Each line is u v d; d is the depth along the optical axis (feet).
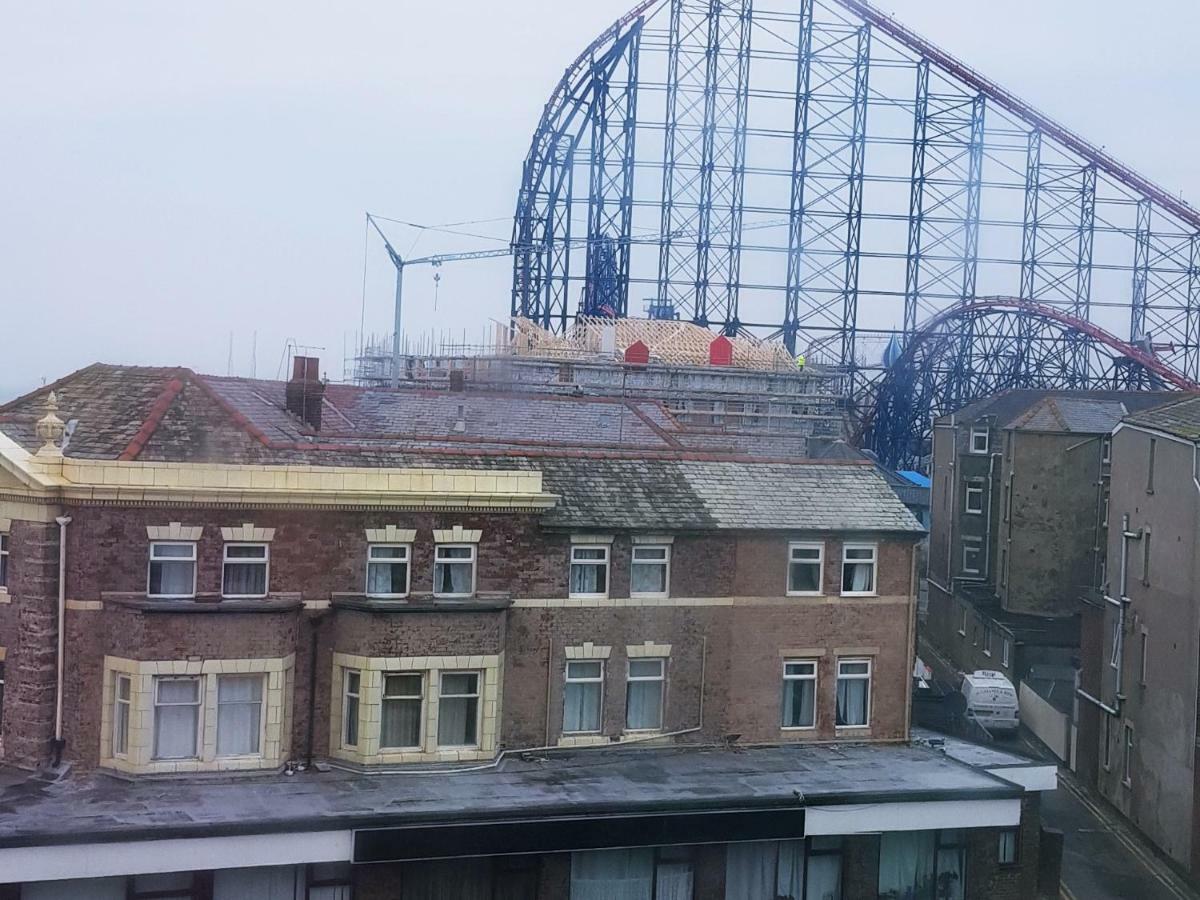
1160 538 131.44
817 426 228.02
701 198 258.16
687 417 215.31
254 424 115.55
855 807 100.83
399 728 102.22
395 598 103.40
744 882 101.55
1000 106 259.60
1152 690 131.23
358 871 93.30
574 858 98.02
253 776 98.48
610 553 108.78
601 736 109.19
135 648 96.07
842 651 115.24
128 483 96.89
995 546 210.79
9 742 97.86
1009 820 103.91
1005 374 268.82
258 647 98.32
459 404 155.12
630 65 255.50
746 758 110.32
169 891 89.30
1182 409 138.31
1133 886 120.16
